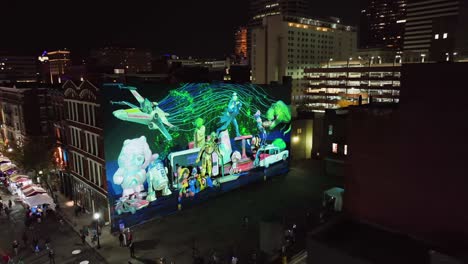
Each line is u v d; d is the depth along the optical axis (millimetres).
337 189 45094
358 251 16125
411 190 17078
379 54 175500
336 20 179250
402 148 17188
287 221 40531
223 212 43688
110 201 37938
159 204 42062
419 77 16141
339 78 129500
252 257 31594
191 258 32844
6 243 36375
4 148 70500
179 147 43656
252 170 54281
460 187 15406
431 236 16500
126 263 32125
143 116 39938
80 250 34719
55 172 52625
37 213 42375
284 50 154750
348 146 19609
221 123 48531
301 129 69438
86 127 40969
